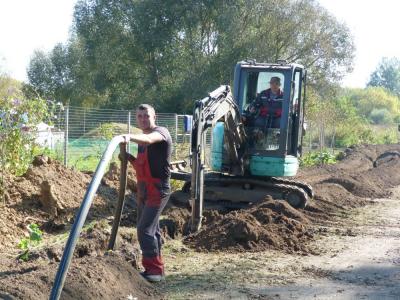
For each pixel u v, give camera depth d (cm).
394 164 2741
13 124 1299
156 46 4688
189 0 4616
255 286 823
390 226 1329
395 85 14338
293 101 1442
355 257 1018
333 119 3884
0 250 919
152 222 782
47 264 782
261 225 1127
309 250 1055
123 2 4772
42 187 1127
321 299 775
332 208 1518
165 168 771
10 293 598
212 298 759
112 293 698
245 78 1445
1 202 1101
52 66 4997
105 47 4750
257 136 1428
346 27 4581
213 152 1462
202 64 4597
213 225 1100
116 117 2266
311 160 2828
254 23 4538
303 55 4528
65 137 1730
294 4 4478
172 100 4622
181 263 932
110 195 1298
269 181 1476
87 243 877
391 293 812
